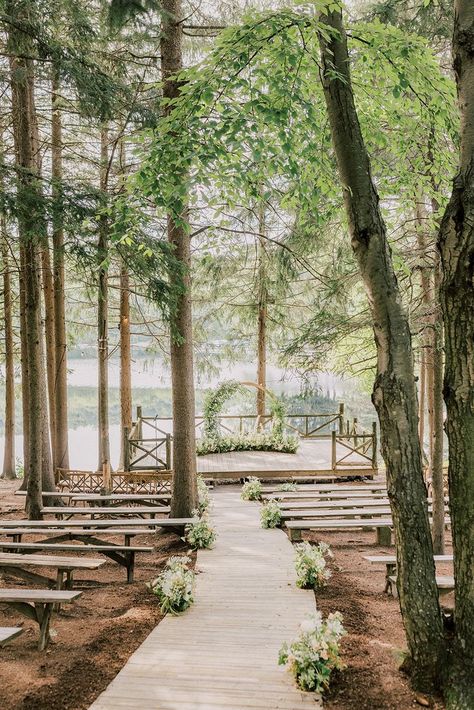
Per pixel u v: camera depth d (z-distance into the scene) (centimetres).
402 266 655
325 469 1322
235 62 463
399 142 616
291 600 560
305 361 909
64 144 1237
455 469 361
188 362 896
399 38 480
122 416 1528
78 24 801
